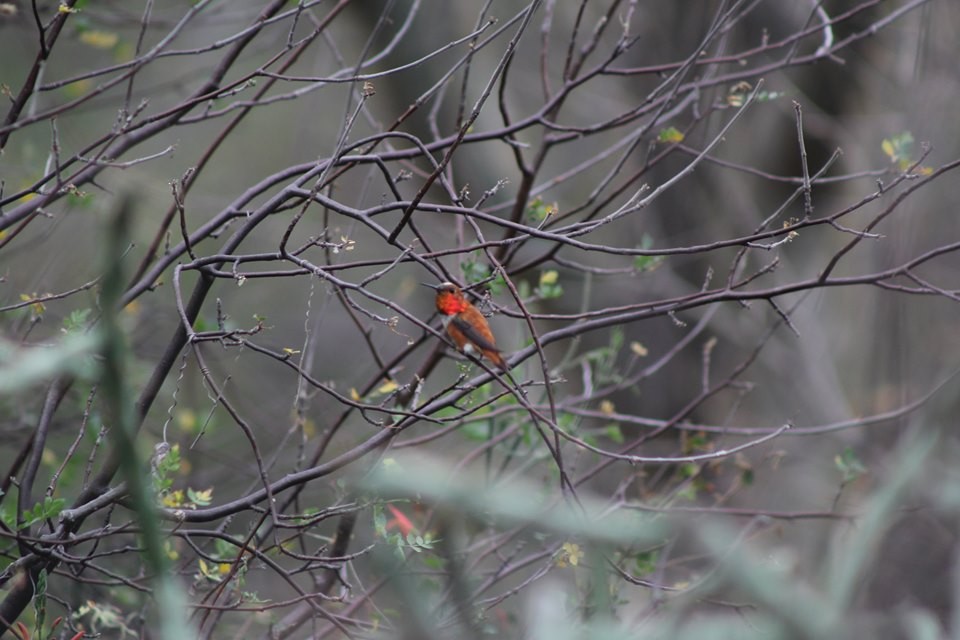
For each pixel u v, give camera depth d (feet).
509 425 36.55
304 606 33.71
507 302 53.57
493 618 28.43
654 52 59.47
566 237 23.06
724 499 34.65
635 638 8.21
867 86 60.75
